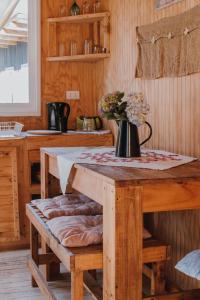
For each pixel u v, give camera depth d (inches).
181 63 111.1
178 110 114.3
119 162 98.6
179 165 94.6
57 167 115.5
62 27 166.4
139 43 132.7
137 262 80.3
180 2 111.5
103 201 83.7
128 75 142.7
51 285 123.1
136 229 79.7
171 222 120.5
